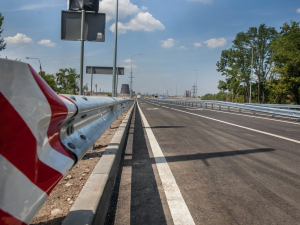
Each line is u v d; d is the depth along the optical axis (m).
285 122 12.55
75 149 2.15
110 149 4.12
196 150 5.57
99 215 2.15
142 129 9.17
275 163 4.58
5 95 1.05
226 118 14.24
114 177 3.51
